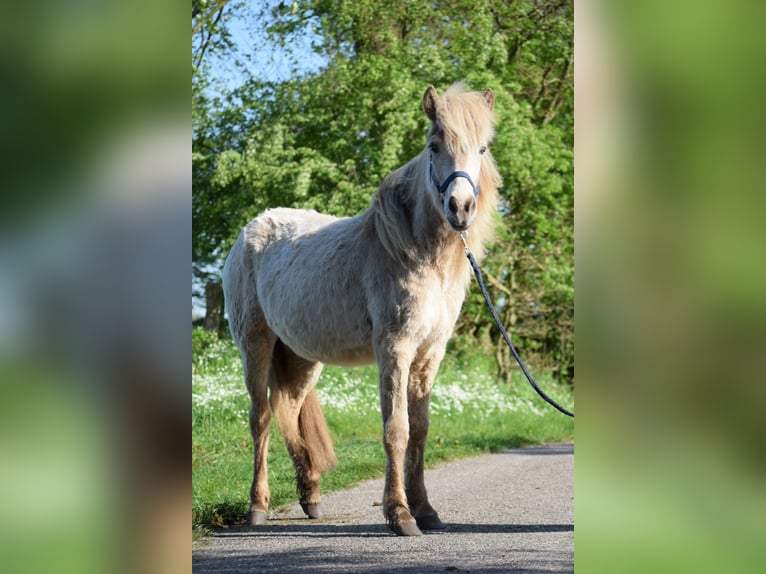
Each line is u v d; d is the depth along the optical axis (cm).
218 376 1059
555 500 595
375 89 1409
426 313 478
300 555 419
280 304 554
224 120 1514
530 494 624
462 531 480
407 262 475
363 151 1435
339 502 591
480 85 1405
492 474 732
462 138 443
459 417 1102
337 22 1488
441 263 478
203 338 1247
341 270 516
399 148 1345
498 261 1520
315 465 553
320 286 525
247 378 577
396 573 375
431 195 457
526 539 454
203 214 1492
